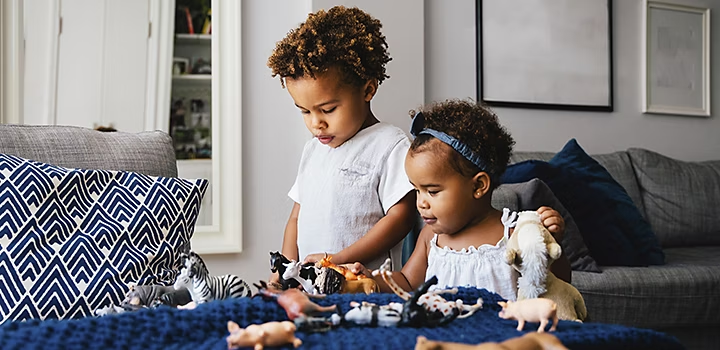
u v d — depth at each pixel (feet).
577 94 10.21
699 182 9.65
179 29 10.73
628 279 6.59
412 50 8.89
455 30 9.46
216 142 8.75
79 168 4.61
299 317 2.45
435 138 4.05
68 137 4.73
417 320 2.56
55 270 3.80
